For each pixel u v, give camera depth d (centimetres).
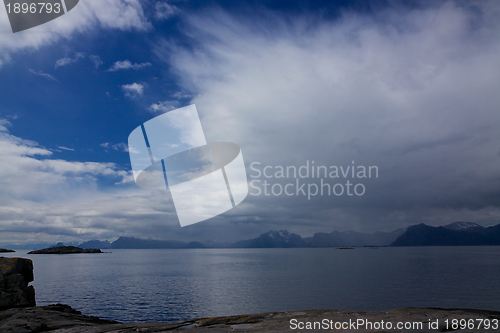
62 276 6391
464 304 3359
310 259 15250
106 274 6962
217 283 5231
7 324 771
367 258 16050
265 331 534
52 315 894
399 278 6028
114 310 3005
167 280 5700
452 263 11050
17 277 1356
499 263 10831
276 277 6284
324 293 4084
